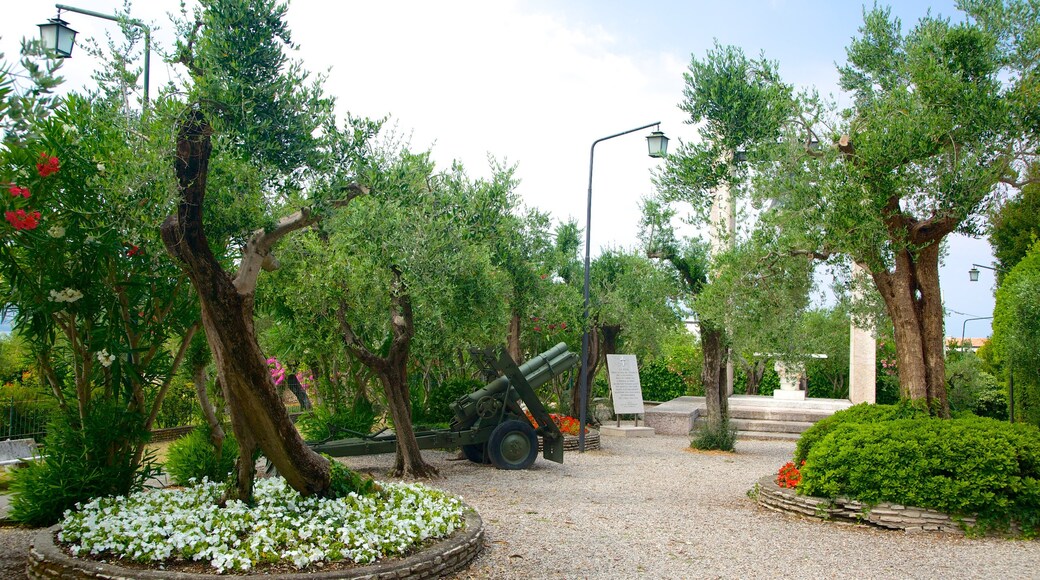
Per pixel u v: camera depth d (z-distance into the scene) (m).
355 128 7.53
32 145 6.26
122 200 6.08
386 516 6.39
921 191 8.93
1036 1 9.44
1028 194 22.23
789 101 9.66
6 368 14.45
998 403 20.84
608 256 19.44
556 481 11.13
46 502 7.11
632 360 19.30
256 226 6.61
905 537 7.76
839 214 8.81
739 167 11.86
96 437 7.36
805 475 8.85
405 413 11.06
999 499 7.81
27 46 4.00
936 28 9.56
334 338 11.62
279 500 6.74
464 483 10.70
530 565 6.35
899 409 9.49
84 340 7.48
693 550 7.02
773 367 27.62
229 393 6.31
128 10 6.97
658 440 17.83
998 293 15.16
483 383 15.72
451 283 11.02
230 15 6.02
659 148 13.95
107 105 6.96
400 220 10.20
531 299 15.51
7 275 6.69
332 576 5.23
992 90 8.99
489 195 12.94
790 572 6.38
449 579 5.89
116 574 5.14
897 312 9.60
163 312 7.80
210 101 5.82
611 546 7.07
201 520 6.09
